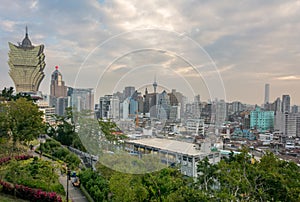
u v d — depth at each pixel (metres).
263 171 13.56
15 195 19.16
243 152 15.62
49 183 21.23
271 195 13.24
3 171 21.23
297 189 12.66
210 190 13.09
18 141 31.53
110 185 14.41
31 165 22.78
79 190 22.38
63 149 31.48
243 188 12.88
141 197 13.40
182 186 12.75
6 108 30.27
